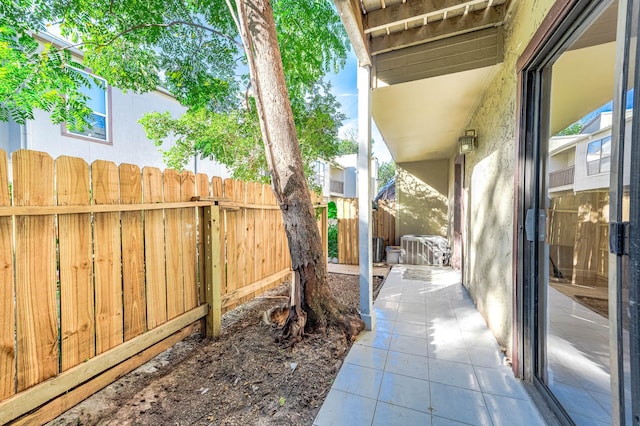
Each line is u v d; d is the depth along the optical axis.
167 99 7.75
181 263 2.48
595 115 2.24
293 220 2.60
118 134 6.63
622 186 0.97
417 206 7.18
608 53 1.78
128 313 2.03
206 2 4.22
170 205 2.34
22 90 3.39
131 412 1.68
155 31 4.22
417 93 3.13
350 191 18.77
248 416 1.65
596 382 1.71
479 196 3.32
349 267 6.02
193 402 1.76
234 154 5.10
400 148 5.89
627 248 0.94
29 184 1.51
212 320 2.67
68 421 1.62
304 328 2.54
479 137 3.34
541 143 1.94
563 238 2.18
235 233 3.21
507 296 2.36
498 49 2.47
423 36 2.66
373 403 1.77
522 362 1.98
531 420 1.63
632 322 0.91
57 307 1.63
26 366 1.49
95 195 1.82
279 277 4.09
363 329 2.82
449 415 1.67
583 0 1.26
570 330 2.10
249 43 2.10
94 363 1.78
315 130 5.26
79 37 4.12
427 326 2.94
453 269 5.69
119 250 1.98
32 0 3.38
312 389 1.89
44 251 1.58
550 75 1.92
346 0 2.00
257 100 2.21
